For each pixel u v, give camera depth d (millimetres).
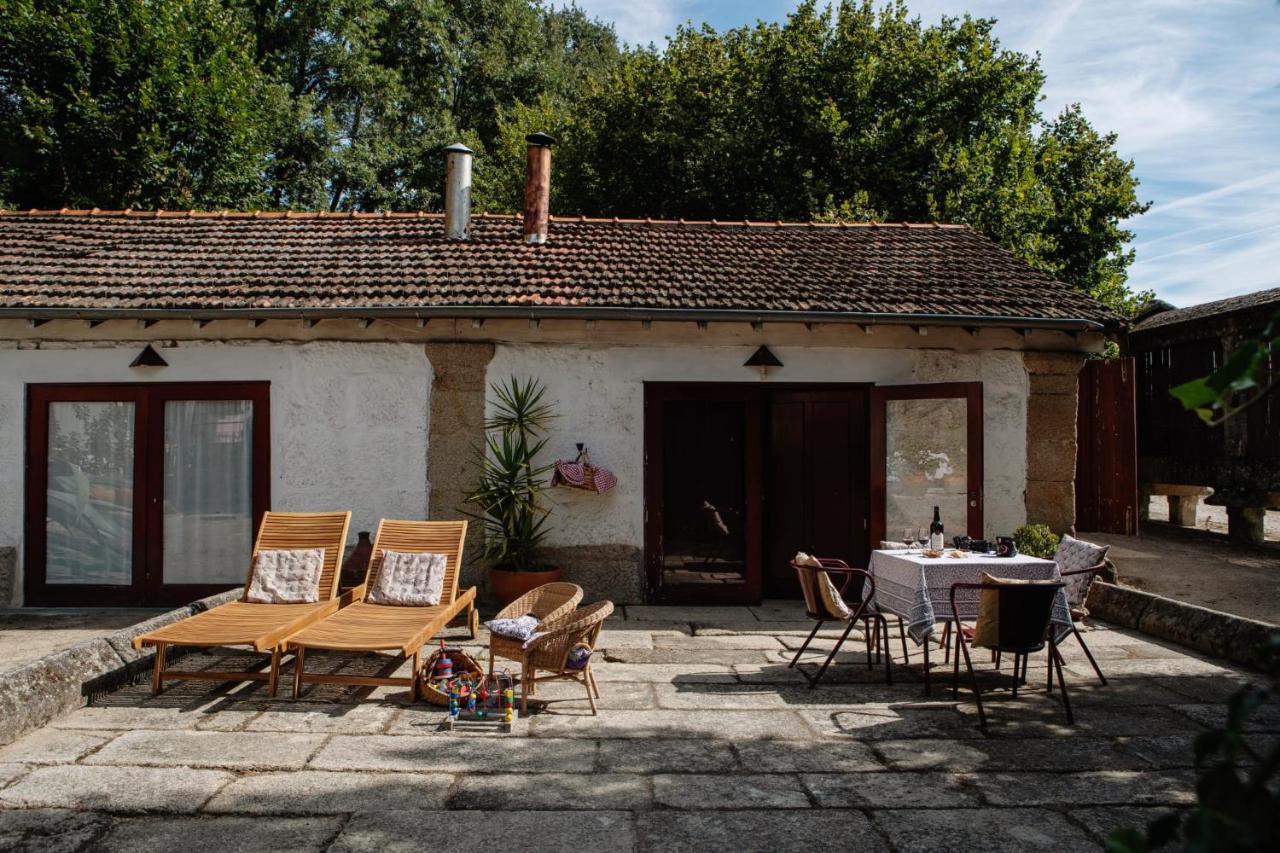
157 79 18500
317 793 4113
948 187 17125
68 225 10227
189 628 5867
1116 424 11055
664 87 19766
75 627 7605
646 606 8539
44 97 17938
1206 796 1179
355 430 8477
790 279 9227
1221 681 5988
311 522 7285
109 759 4523
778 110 18250
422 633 5828
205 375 8430
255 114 21078
